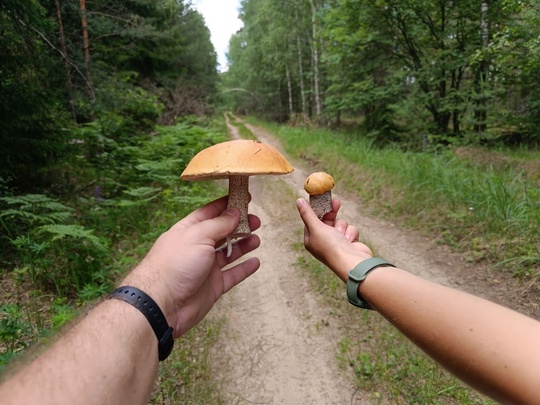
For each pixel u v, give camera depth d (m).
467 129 10.38
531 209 4.31
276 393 2.56
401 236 5.13
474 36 10.35
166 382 2.50
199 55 21.36
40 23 4.68
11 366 0.75
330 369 2.75
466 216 4.88
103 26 10.12
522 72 9.12
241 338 3.14
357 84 12.66
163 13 14.89
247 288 4.02
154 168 6.34
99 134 7.56
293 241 5.17
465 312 0.79
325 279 3.98
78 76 7.66
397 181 6.70
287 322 3.36
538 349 0.68
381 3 10.17
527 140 10.20
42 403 0.66
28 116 4.61
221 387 2.57
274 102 33.81
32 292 3.06
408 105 11.05
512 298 3.35
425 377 2.54
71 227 3.38
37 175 5.30
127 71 13.11
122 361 0.82
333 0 13.62
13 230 3.76
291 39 23.53
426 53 11.16
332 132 15.97
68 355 0.76
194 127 10.16
